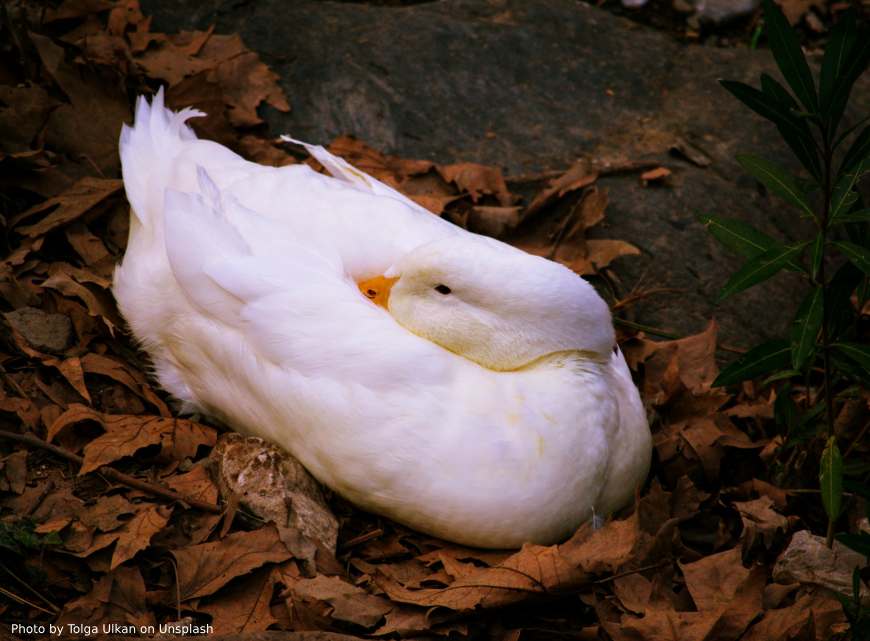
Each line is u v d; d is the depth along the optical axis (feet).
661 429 27.50
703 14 41.19
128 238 28.66
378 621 21.30
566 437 21.68
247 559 21.80
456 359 22.12
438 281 22.80
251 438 23.80
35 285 26.84
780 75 37.76
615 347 25.75
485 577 21.38
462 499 21.54
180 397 25.75
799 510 26.21
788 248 20.93
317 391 21.94
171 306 24.56
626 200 33.45
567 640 21.76
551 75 36.78
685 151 35.04
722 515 25.71
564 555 21.70
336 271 23.18
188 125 31.71
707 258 32.42
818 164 21.21
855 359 22.00
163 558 22.02
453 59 36.40
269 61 35.45
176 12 35.96
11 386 24.59
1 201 28.71
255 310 22.47
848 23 19.26
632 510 24.12
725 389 29.45
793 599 23.13
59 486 23.09
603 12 39.70
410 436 21.44
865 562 23.02
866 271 19.86
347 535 23.45
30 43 31.55
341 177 28.58
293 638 20.01
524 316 22.43
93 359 25.70
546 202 32.45
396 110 34.83
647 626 21.40
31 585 21.42
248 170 26.43
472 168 32.94
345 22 37.01
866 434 26.55
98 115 31.07
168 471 23.94
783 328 31.50
